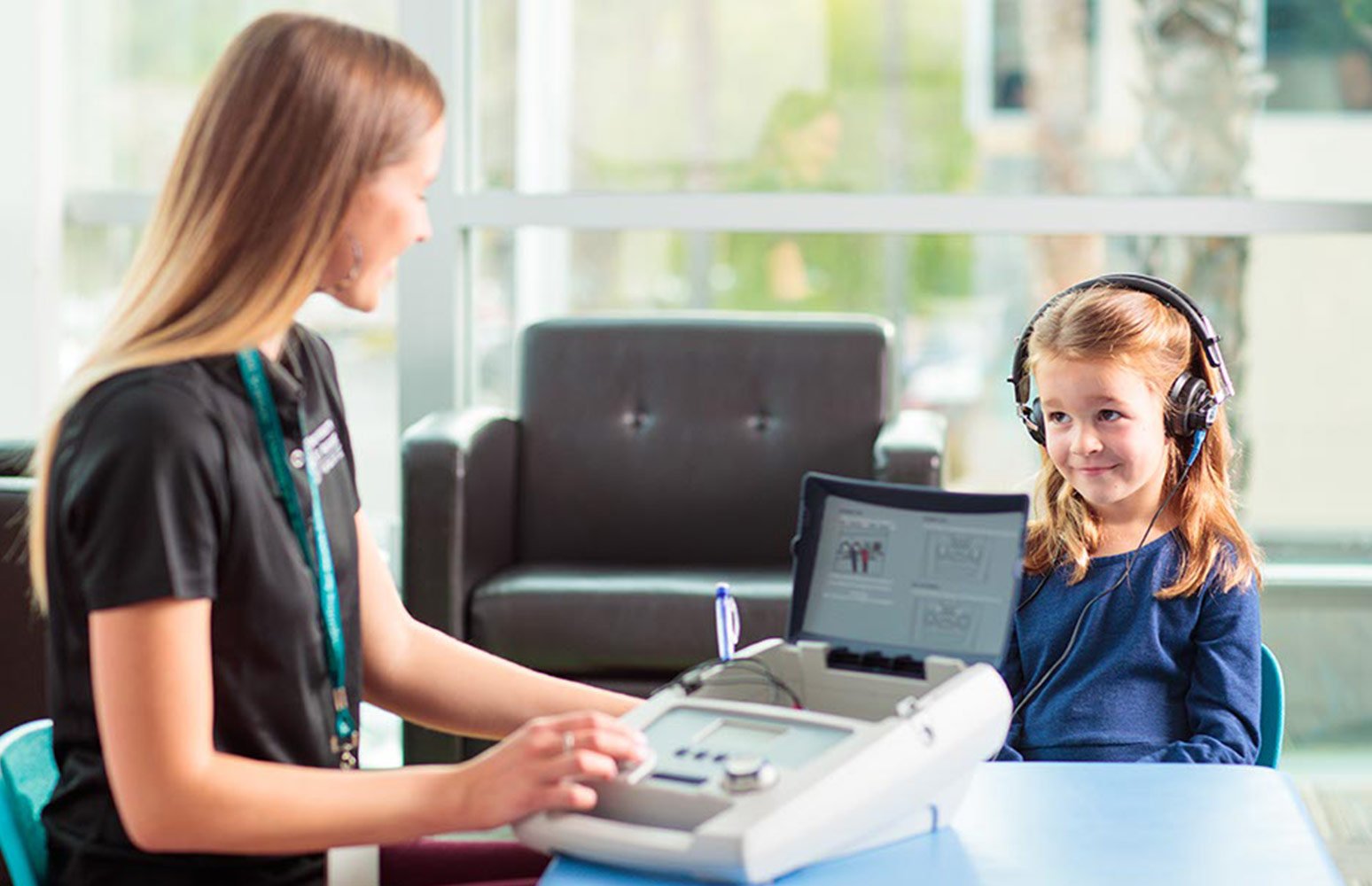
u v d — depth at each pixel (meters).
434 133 1.36
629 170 3.90
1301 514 3.87
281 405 1.33
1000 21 3.82
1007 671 1.88
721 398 3.41
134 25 3.92
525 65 3.87
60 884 1.30
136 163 3.96
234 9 3.91
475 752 2.94
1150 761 1.66
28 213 3.76
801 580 1.36
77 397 1.25
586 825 1.15
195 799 1.20
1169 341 1.85
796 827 1.11
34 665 2.67
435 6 3.74
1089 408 1.83
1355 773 3.53
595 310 3.90
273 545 1.29
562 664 2.94
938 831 1.24
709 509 3.38
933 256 3.84
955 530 1.31
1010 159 3.85
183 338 1.26
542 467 3.42
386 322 3.92
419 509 2.98
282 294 1.28
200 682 1.22
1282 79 3.79
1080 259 3.82
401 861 1.49
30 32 3.73
